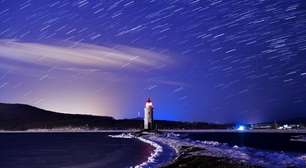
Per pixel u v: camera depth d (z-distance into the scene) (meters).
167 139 115.75
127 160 62.78
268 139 135.00
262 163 40.22
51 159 70.19
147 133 156.38
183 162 47.06
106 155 75.81
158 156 63.47
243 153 54.41
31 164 61.50
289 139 134.50
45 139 167.62
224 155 50.88
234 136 164.75
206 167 40.56
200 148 68.25
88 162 62.59
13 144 128.62
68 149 98.19
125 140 139.00
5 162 65.69
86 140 149.50
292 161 41.75
